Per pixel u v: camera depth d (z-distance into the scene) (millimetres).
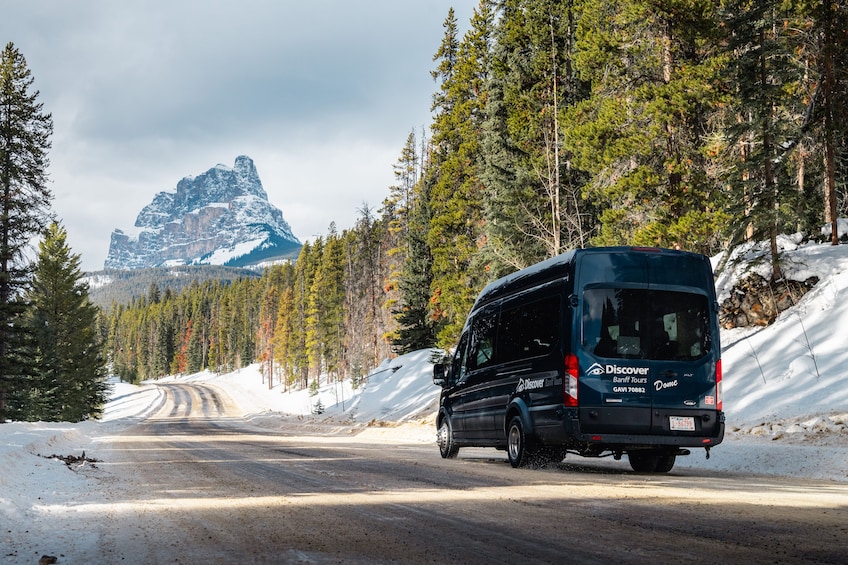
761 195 22797
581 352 9875
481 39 52125
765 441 13922
